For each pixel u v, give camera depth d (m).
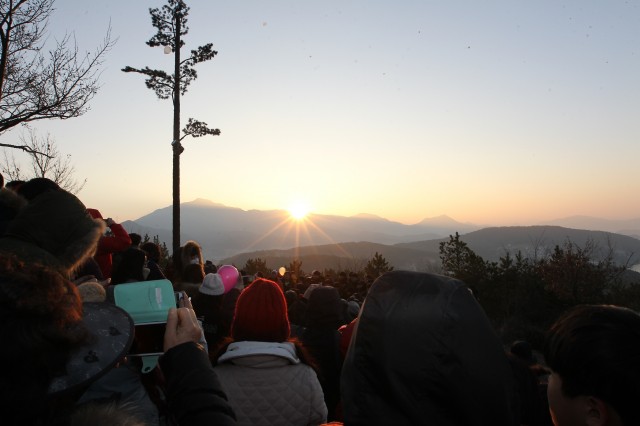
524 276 20.25
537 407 2.14
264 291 2.99
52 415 1.30
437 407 1.41
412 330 1.44
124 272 4.28
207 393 1.49
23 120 9.79
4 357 1.14
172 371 1.55
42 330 1.19
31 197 3.56
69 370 1.43
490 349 1.44
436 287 1.52
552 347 1.33
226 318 4.86
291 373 2.82
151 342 2.19
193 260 6.41
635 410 1.18
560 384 1.31
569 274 21.28
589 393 1.23
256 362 2.78
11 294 1.18
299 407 2.78
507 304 19.44
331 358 4.63
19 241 2.46
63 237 2.61
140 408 2.11
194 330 1.66
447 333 1.42
